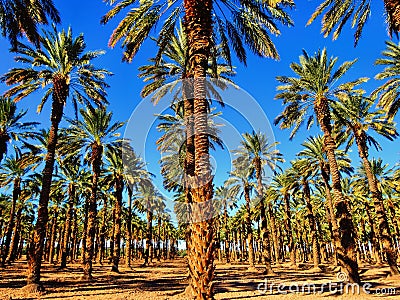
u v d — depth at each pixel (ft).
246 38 38.96
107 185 102.63
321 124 63.21
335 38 48.42
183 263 173.58
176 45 52.85
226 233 183.52
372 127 79.92
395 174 108.47
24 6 42.55
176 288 52.01
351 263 52.21
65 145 72.79
